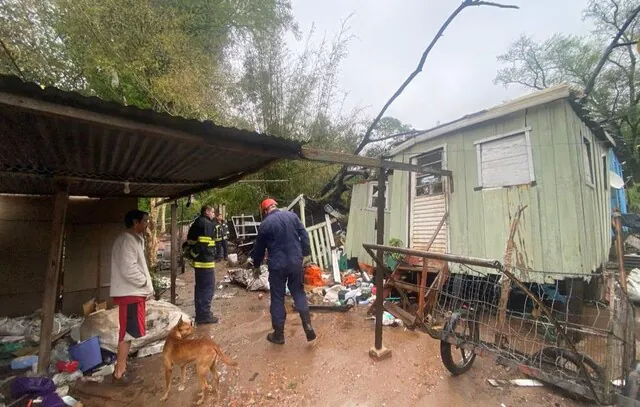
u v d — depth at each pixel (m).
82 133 2.03
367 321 4.41
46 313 2.61
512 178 4.69
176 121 1.89
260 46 9.12
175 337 2.58
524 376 2.84
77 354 2.89
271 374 2.92
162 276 7.64
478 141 5.18
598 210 5.11
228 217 12.12
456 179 5.51
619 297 2.17
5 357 3.13
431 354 3.32
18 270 4.12
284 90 9.60
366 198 8.12
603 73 13.13
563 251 4.07
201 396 2.52
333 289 6.16
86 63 5.72
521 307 4.54
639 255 6.00
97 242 4.62
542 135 4.36
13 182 3.31
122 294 2.82
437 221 5.85
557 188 4.19
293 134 9.61
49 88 1.42
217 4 7.68
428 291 3.38
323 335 3.88
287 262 3.53
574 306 3.76
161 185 4.08
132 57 6.07
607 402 2.01
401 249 2.75
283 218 3.64
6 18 5.02
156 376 2.89
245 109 9.27
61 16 5.47
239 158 2.87
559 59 14.69
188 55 6.80
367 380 2.80
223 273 8.30
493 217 4.89
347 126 10.95
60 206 2.80
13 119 1.73
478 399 2.51
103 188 3.95
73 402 2.40
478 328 2.68
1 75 1.29
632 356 2.16
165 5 7.05
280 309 3.59
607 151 6.54
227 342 3.72
